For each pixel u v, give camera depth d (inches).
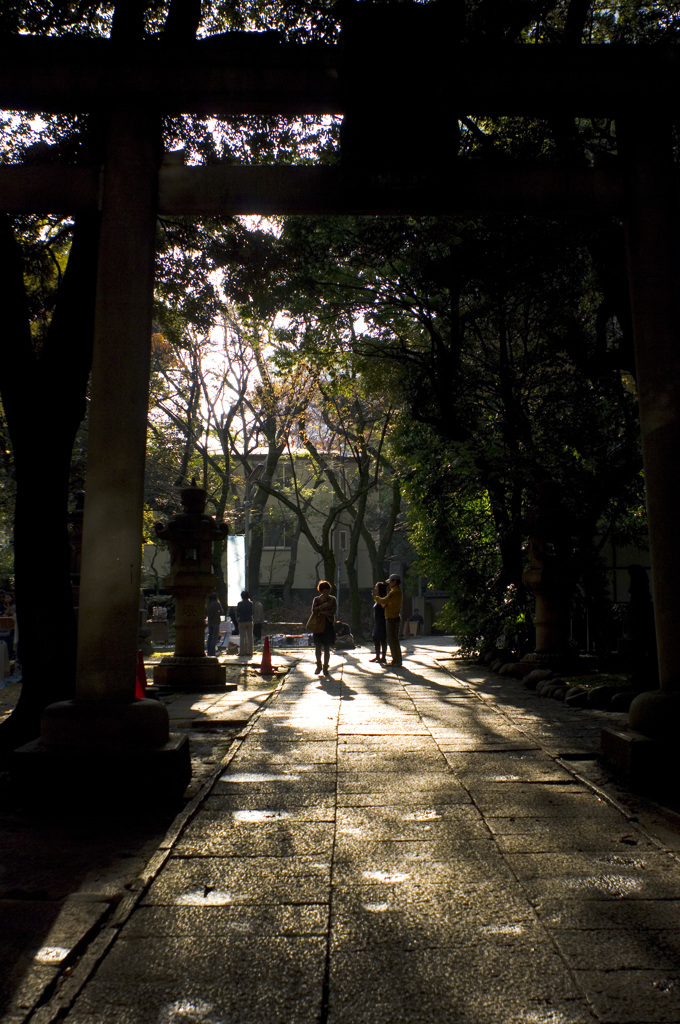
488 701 413.7
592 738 299.3
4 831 189.9
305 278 479.5
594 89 238.8
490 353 628.7
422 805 207.5
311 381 1076.5
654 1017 103.7
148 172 233.5
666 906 139.7
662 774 219.1
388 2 237.5
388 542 1357.0
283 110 242.7
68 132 381.4
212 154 424.2
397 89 236.8
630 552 727.7
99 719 212.4
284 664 680.4
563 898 143.6
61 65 231.0
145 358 229.9
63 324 312.0
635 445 547.5
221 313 477.4
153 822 196.9
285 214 244.4
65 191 234.7
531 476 570.3
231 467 1342.3
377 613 697.6
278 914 137.6
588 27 450.9
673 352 240.5
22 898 147.3
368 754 273.1
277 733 316.5
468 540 711.7
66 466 315.3
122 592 221.6
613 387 550.0
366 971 116.6
